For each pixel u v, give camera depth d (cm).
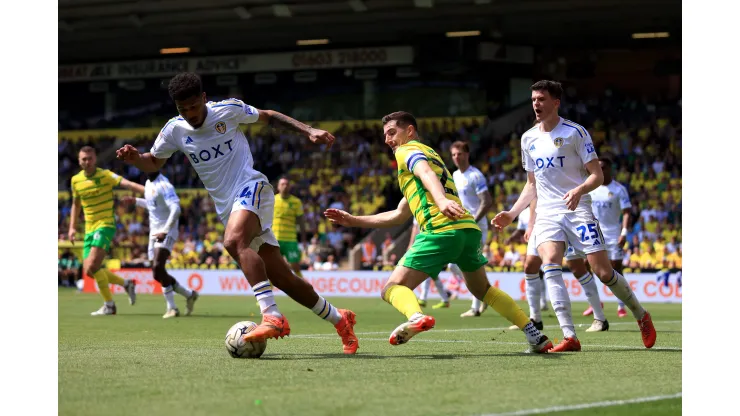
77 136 4269
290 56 3888
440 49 3653
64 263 3269
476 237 761
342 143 3891
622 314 1529
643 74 3772
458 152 1473
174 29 3619
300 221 1936
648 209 3080
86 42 3834
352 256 2928
